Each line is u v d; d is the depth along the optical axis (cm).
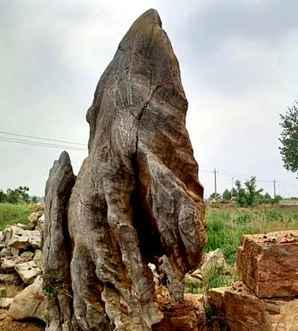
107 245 840
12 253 1952
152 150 795
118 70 862
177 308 995
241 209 3550
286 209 3600
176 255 771
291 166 4100
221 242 2138
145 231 857
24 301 1309
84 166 916
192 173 812
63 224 959
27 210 2817
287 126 4116
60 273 958
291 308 929
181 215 743
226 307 1030
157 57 826
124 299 807
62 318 970
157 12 870
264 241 968
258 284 947
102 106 891
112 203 814
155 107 807
